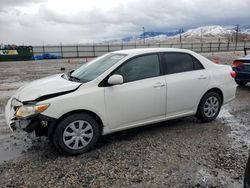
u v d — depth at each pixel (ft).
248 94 29.07
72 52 152.46
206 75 18.24
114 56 16.57
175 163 12.81
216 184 11.00
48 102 13.10
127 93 14.93
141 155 13.75
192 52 18.35
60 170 12.32
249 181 8.33
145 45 178.91
